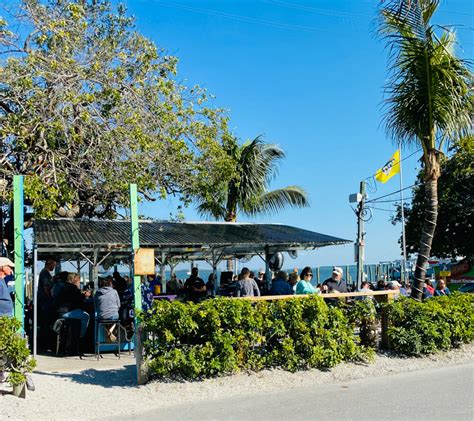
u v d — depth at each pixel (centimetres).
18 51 1677
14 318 804
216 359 917
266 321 970
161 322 907
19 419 714
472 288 2491
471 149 2461
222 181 2131
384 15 1190
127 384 916
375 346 1120
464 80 1181
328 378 952
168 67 1930
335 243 1628
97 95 1755
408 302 1138
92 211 2011
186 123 1961
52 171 1641
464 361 1095
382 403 779
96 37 1822
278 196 2656
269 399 822
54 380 931
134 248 953
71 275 1273
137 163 1783
